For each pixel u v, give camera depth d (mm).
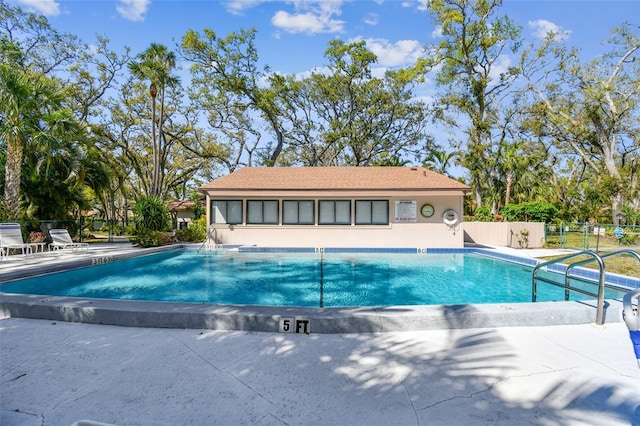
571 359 3473
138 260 12555
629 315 2346
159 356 3551
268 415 2508
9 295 5375
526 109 28391
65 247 14250
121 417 2473
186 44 27328
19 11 23062
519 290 8484
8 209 13617
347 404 2656
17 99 13516
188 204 36312
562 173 39719
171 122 32000
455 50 28953
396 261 13039
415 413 2535
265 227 16219
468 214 30703
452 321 4391
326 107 33562
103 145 28172
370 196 15836
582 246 15070
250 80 29547
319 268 11586
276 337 4113
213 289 8500
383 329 4293
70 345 3855
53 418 2459
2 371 3201
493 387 2912
